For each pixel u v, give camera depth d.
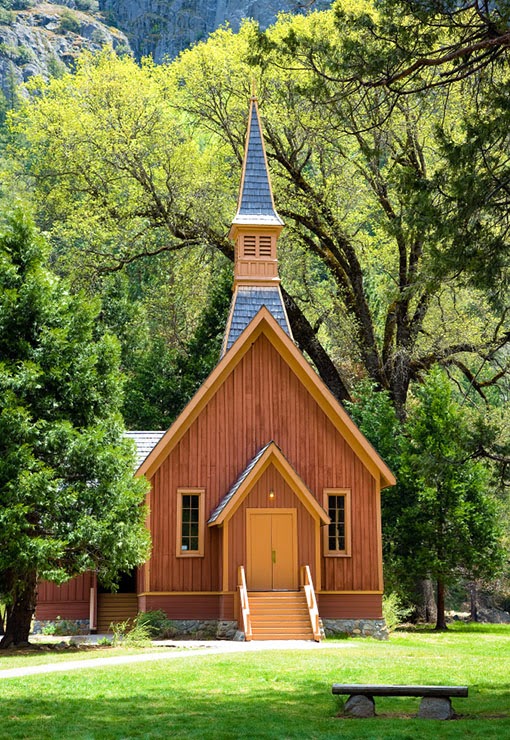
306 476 30.05
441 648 25.62
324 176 42.28
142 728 12.32
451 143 16.78
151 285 58.47
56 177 45.41
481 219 16.64
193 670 18.48
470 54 16.55
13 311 24.16
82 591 32.09
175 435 29.61
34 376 23.33
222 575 28.08
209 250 45.53
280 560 28.25
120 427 25.47
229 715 13.41
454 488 33.94
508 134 16.31
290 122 39.72
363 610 29.33
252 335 30.39
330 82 18.78
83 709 13.80
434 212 16.47
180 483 29.53
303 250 44.34
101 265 44.34
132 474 25.34
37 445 23.41
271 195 33.38
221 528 28.56
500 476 17.91
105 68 44.22
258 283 32.34
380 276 47.72
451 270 16.61
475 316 38.59
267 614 27.20
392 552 34.94
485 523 34.22
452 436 18.08
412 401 48.25
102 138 43.03
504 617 56.53
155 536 29.08
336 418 30.44
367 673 18.38
